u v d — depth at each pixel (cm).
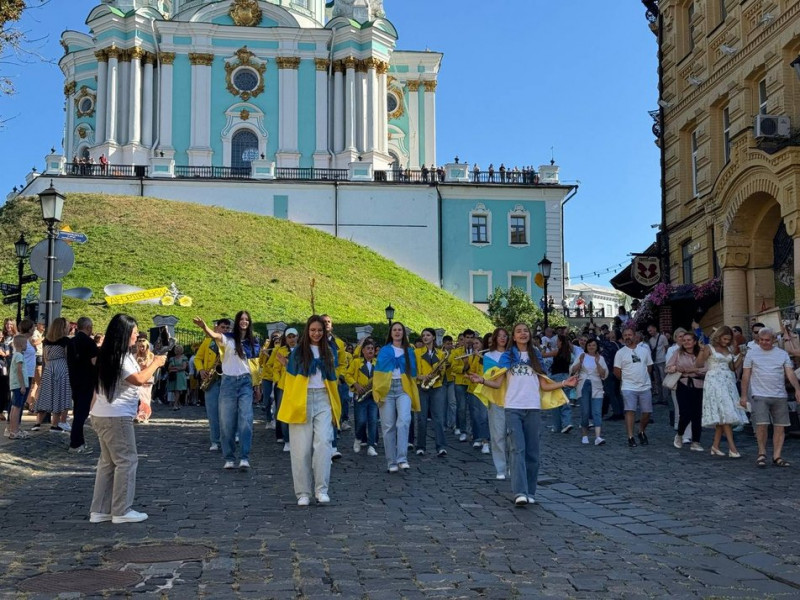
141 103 6256
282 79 6359
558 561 684
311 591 598
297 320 4181
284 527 823
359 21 6556
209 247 4962
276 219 5553
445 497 1005
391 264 5528
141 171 5753
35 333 1691
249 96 6322
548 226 5838
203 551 719
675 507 921
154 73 6331
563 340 1780
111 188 5659
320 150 6325
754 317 1888
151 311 4050
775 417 1224
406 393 1241
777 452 1222
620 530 806
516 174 5900
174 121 6244
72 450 1362
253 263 4903
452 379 1590
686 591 597
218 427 1454
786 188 1936
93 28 6288
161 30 6253
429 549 727
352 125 6353
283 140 6303
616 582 620
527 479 953
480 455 1433
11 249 4850
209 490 1050
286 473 1202
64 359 1554
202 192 5703
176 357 2600
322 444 961
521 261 5794
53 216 1606
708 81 2461
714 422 1317
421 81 7119
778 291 2200
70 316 3878
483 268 5756
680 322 2655
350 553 712
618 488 1057
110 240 4844
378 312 4631
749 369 1231
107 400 841
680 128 2667
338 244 5506
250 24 6406
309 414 963
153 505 942
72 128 6512
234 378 1231
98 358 849
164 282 4403
